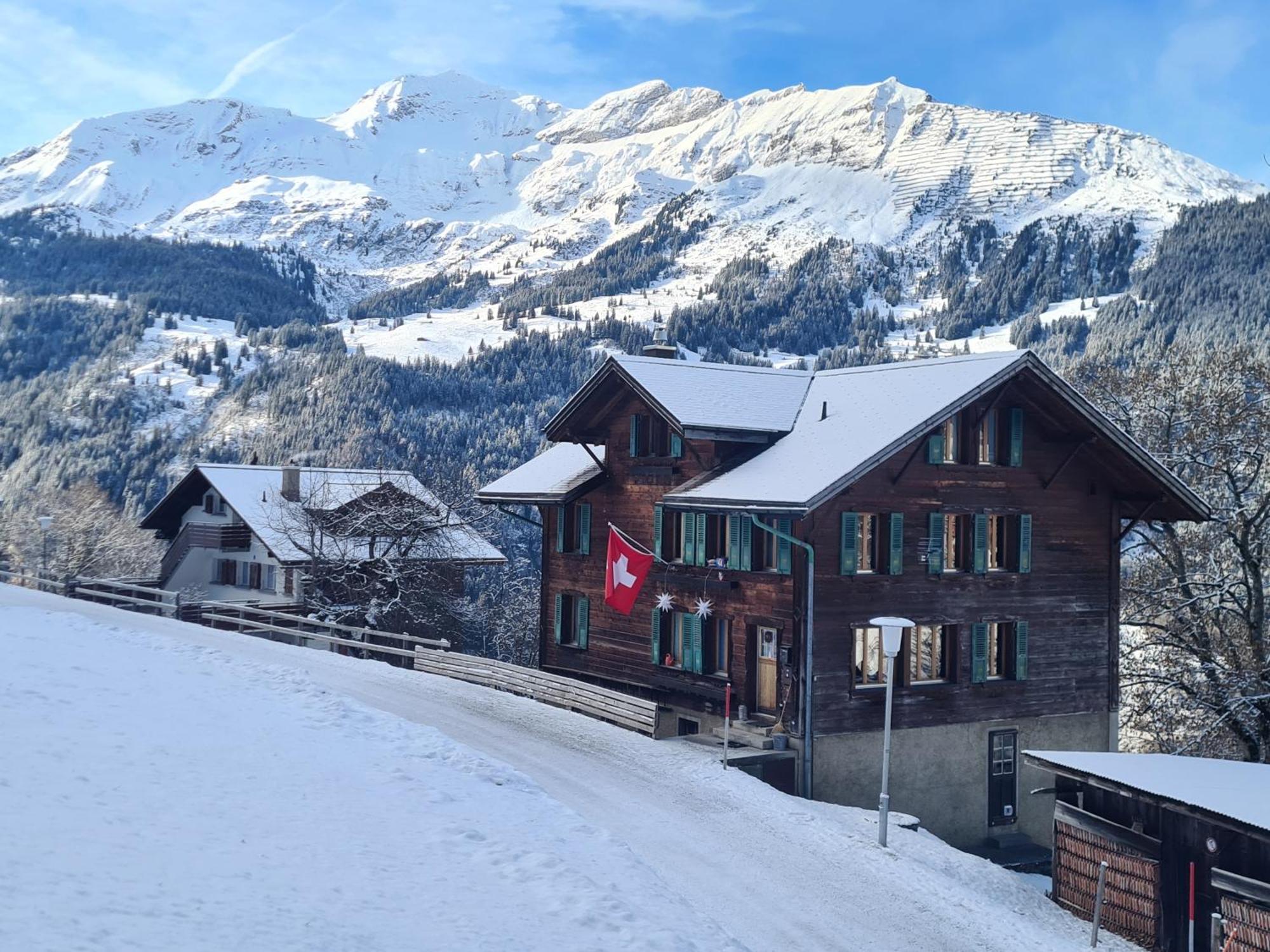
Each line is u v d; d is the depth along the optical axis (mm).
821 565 26234
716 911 15711
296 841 13570
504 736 24469
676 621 31188
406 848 14148
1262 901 18000
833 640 26312
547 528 37250
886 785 20516
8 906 9508
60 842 11656
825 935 15609
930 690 27484
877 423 27266
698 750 25172
